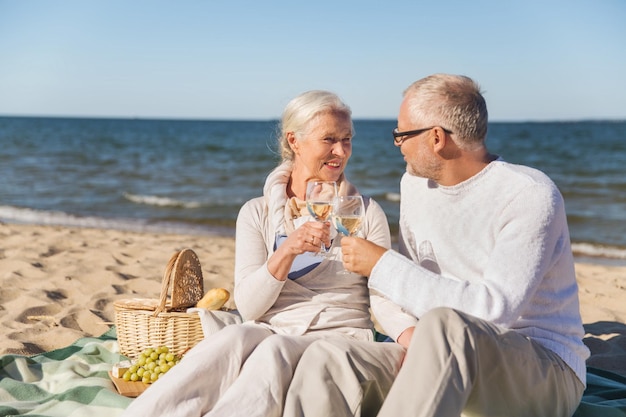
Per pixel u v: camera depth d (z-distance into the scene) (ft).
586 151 111.14
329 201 9.48
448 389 7.09
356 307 9.95
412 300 8.09
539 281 8.11
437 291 8.03
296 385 7.70
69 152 102.83
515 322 8.42
